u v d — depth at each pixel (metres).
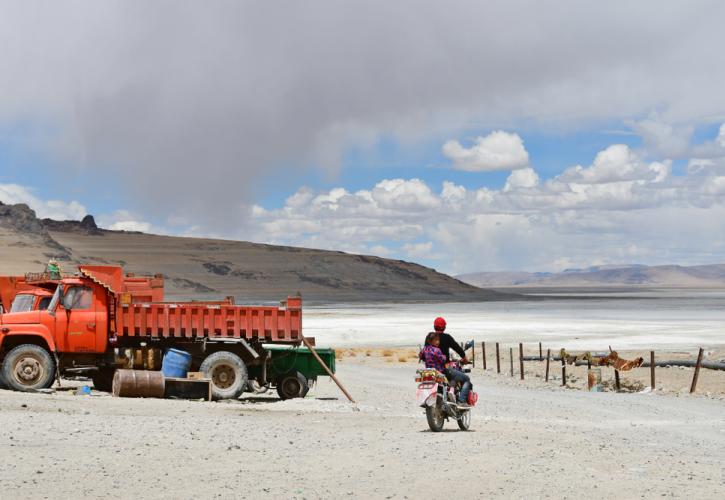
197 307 23.02
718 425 18.39
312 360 23.69
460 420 15.59
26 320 22.16
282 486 9.79
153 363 22.70
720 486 10.22
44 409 17.17
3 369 21.80
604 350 52.62
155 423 15.23
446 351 15.59
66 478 9.85
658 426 17.94
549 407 22.27
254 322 23.19
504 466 11.36
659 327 89.75
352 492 9.55
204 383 22.05
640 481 10.45
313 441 13.59
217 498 9.07
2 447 11.77
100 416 16.14
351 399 23.28
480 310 171.00
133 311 22.78
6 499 8.69
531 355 47.28
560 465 11.52
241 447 12.67
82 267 22.42
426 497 9.34
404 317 131.88
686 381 31.31
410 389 27.89
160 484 9.72
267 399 23.83
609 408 22.16
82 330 22.41
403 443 13.52
